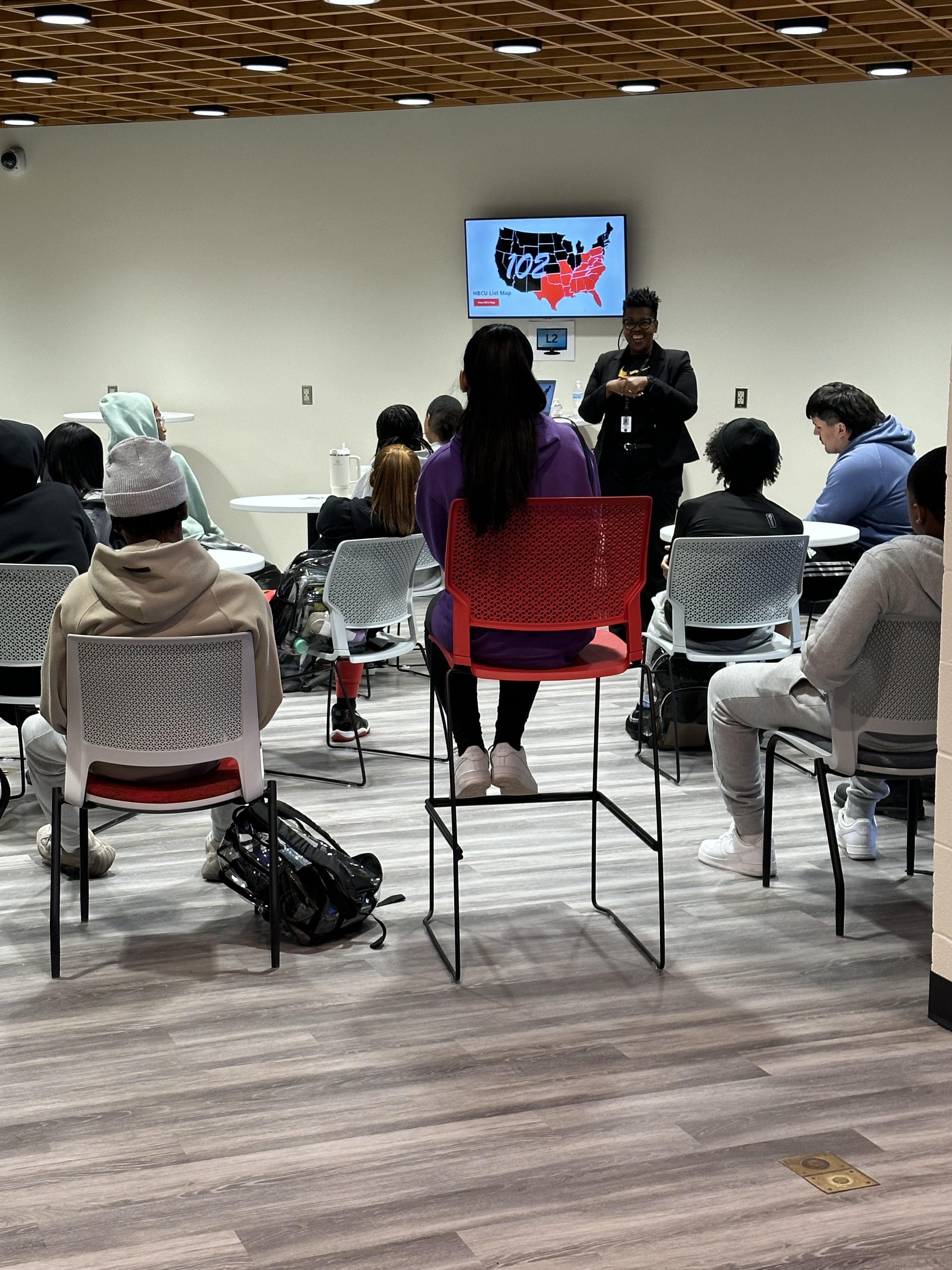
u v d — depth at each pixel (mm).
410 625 5023
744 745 3586
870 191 7867
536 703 5680
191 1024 2812
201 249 9031
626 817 3150
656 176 8227
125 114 8625
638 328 6387
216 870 3641
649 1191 2170
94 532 4188
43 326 9344
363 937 3275
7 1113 2457
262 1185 2211
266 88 7645
